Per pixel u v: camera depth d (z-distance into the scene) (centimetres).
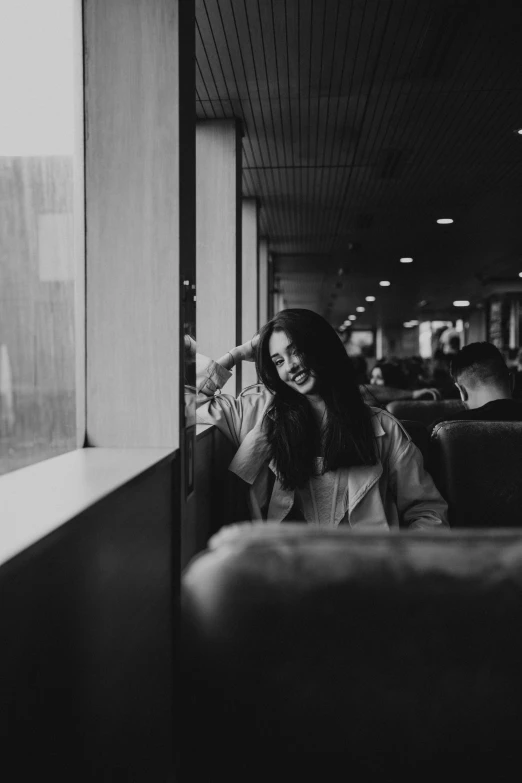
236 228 516
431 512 213
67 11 203
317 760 67
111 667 131
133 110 209
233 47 395
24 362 165
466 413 270
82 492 123
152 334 207
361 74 434
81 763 112
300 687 67
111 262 208
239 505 231
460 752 66
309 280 1505
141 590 159
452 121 521
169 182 207
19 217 160
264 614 67
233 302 517
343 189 725
